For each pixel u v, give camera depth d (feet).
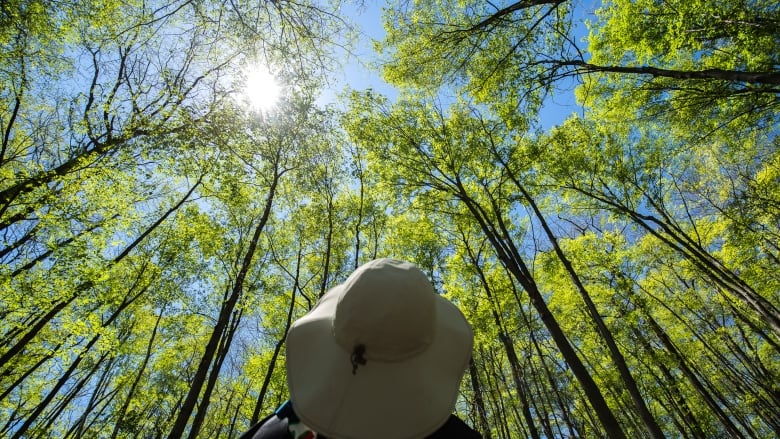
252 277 45.96
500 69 30.27
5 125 31.94
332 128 37.11
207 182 40.52
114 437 47.91
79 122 30.60
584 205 44.14
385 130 37.65
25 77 27.09
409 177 37.83
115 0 28.40
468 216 39.04
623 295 45.11
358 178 42.11
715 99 28.27
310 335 3.22
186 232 43.65
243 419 63.82
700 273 48.21
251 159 35.55
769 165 42.70
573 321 49.75
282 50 26.08
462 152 37.35
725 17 23.48
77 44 29.78
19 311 25.30
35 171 28.09
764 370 48.78
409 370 2.80
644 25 26.73
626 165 42.37
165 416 61.93
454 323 3.46
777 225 43.88
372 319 2.66
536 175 41.47
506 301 42.55
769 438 58.95
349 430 2.64
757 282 44.45
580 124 40.09
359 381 2.76
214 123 32.19
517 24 29.30
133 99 33.53
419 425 2.68
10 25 24.06
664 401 51.78
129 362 55.42
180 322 50.47
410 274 2.87
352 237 50.62
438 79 32.94
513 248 31.73
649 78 32.24
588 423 58.03
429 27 30.78
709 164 48.34
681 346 53.16
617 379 45.11
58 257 25.82
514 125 34.73
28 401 42.98
